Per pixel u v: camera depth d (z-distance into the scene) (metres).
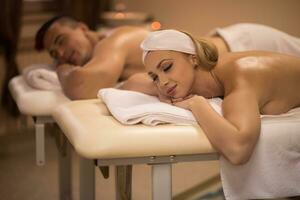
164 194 1.05
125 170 1.25
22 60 2.98
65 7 3.07
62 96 1.59
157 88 1.23
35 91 1.61
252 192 1.07
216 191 1.60
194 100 1.11
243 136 1.00
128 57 1.70
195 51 1.18
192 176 1.48
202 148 1.03
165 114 1.07
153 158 1.02
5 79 2.85
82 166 1.60
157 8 2.99
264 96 1.14
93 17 3.08
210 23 2.60
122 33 1.74
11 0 2.79
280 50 1.76
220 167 1.06
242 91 1.11
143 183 1.35
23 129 2.83
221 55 1.27
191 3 2.71
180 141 1.02
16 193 2.01
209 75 1.21
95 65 1.59
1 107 2.89
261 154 1.06
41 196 1.98
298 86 1.21
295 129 1.09
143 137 1.01
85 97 1.55
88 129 1.04
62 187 1.89
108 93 1.28
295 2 2.08
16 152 2.51
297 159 1.10
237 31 1.77
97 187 1.81
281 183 1.08
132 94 1.27
